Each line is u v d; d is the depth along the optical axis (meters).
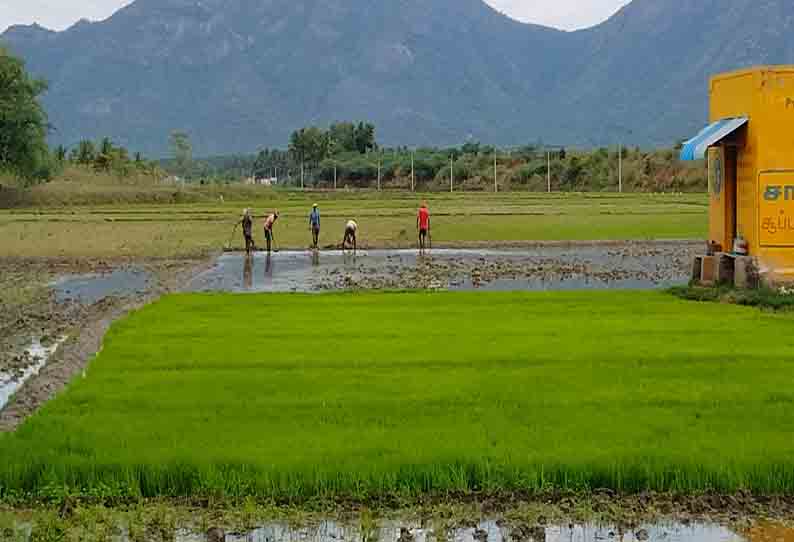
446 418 13.38
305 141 183.62
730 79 26.75
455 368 16.45
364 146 184.38
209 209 84.00
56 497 11.18
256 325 21.23
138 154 165.25
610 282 32.59
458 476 11.35
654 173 124.12
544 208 79.44
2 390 16.80
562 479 11.38
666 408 13.81
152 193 101.38
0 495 11.27
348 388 15.08
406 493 11.16
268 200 104.44
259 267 38.31
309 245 48.66
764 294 24.45
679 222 62.31
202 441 12.41
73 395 14.65
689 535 10.34
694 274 27.67
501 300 25.50
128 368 16.61
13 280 34.72
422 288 30.47
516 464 11.47
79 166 126.06
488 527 10.55
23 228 60.84
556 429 12.80
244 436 12.61
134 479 11.38
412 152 168.00
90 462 11.64
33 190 96.56
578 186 130.50
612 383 15.28
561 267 37.72
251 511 10.80
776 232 25.33
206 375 15.99
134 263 40.47
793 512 10.81
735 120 25.75
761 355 17.31
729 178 26.84
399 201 98.25
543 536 10.32
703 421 13.14
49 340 21.77
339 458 11.71
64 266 39.50
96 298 29.41
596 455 11.70
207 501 11.12
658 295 26.39
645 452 11.77
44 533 10.39
